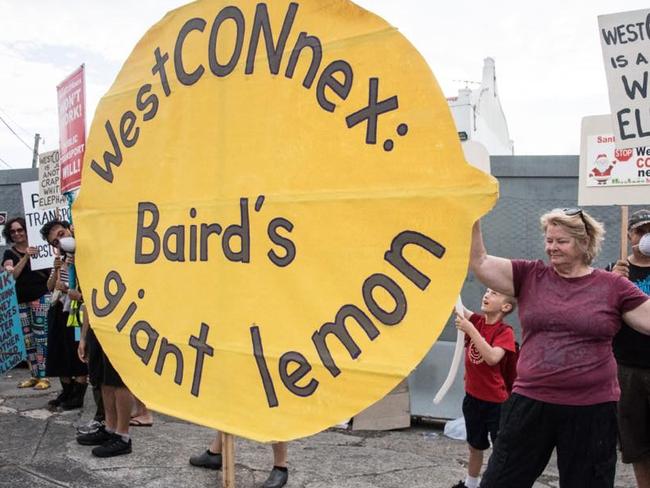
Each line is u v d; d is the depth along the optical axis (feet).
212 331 8.53
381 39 7.24
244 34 8.45
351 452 17.56
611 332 8.98
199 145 8.90
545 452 9.31
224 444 8.28
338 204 7.52
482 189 6.55
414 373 21.38
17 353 23.27
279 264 7.98
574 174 21.39
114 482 14.61
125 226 9.80
